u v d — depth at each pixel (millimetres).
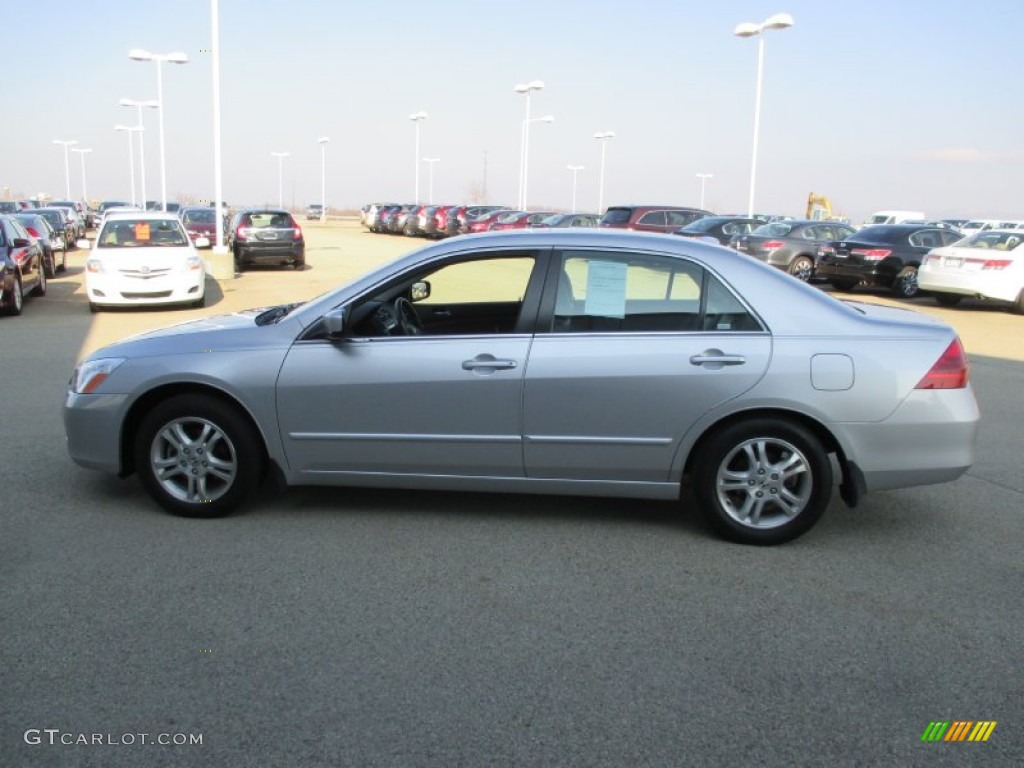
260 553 4500
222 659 3422
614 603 3979
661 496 4746
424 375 4688
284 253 23797
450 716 3064
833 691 3268
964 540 4871
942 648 3609
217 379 4777
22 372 9320
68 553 4453
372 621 3764
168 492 4965
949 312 16812
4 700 3123
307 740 2916
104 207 56594
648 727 3018
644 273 4688
